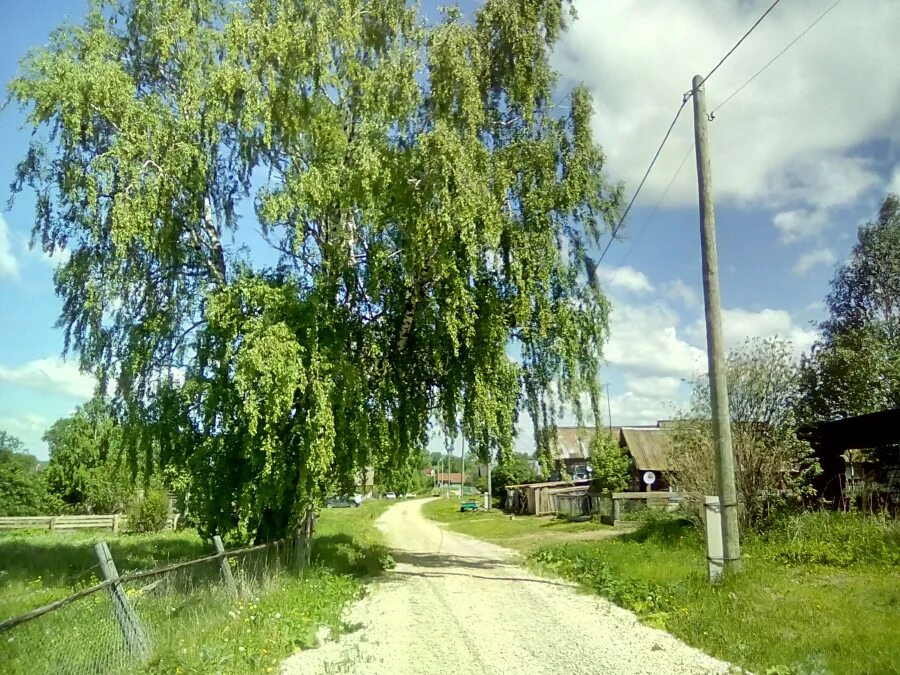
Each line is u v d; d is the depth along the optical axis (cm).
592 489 3812
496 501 6262
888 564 1274
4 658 629
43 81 1351
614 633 923
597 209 1844
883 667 689
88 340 1543
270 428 1357
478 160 1611
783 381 1791
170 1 1492
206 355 1454
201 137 1485
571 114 1838
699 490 1789
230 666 724
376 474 1766
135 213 1339
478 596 1263
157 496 3391
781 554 1430
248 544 1531
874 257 3195
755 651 770
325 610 1075
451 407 1802
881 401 2861
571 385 1809
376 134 1537
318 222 1617
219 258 1609
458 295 1578
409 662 787
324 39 1519
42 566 1738
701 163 1311
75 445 4622
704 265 1293
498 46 1791
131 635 748
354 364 1580
